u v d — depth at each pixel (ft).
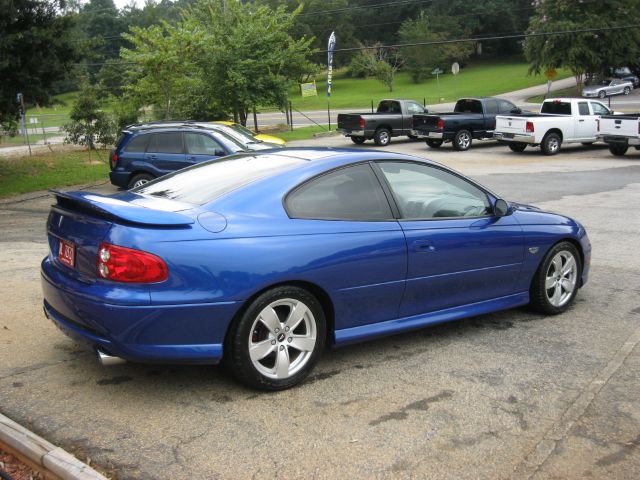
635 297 20.25
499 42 336.49
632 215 35.06
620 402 12.84
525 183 48.96
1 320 17.57
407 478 10.22
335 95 262.67
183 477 10.21
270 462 10.65
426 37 283.38
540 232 17.61
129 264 11.71
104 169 63.82
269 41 96.22
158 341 11.98
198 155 42.39
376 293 14.43
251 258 12.51
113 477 10.20
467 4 323.78
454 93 221.66
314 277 13.28
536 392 13.33
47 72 53.83
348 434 11.59
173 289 11.88
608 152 74.02
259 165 14.92
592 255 25.99
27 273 22.93
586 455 10.91
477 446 11.20
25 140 112.47
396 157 15.58
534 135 71.56
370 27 358.64
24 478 10.22
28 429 11.64
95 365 14.60
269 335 13.05
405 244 14.65
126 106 86.69
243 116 98.84
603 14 181.98
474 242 16.01
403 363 14.90
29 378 13.88
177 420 12.06
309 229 13.44
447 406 12.70
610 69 191.11
